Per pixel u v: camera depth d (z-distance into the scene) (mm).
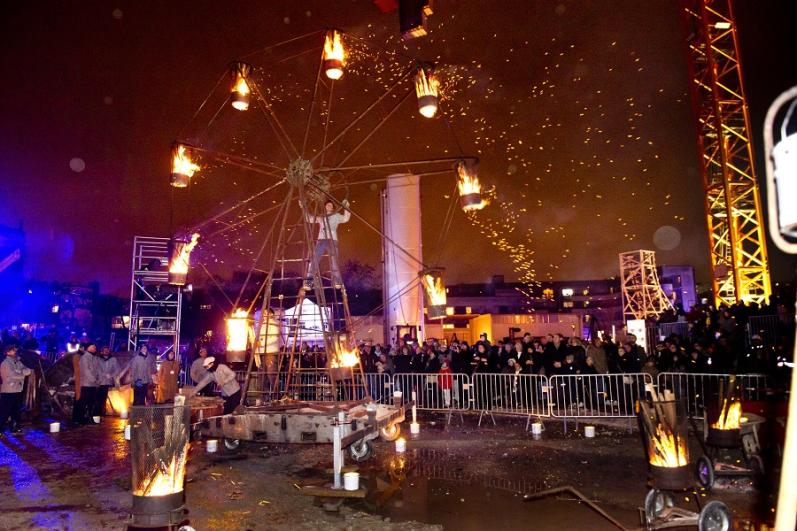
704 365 13633
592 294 65500
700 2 27812
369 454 9945
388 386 15727
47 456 10383
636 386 13070
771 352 12727
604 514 5992
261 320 10211
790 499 1732
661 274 50125
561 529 6359
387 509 7199
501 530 6352
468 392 14781
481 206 8961
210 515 6930
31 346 17094
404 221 21703
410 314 21516
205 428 9945
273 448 11180
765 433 8367
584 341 16469
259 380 12844
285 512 7035
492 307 62406
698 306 20016
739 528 6180
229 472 9133
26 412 15969
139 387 15758
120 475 8922
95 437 12555
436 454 10328
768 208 1697
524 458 9898
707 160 28953
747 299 26094
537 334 42594
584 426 12758
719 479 8164
